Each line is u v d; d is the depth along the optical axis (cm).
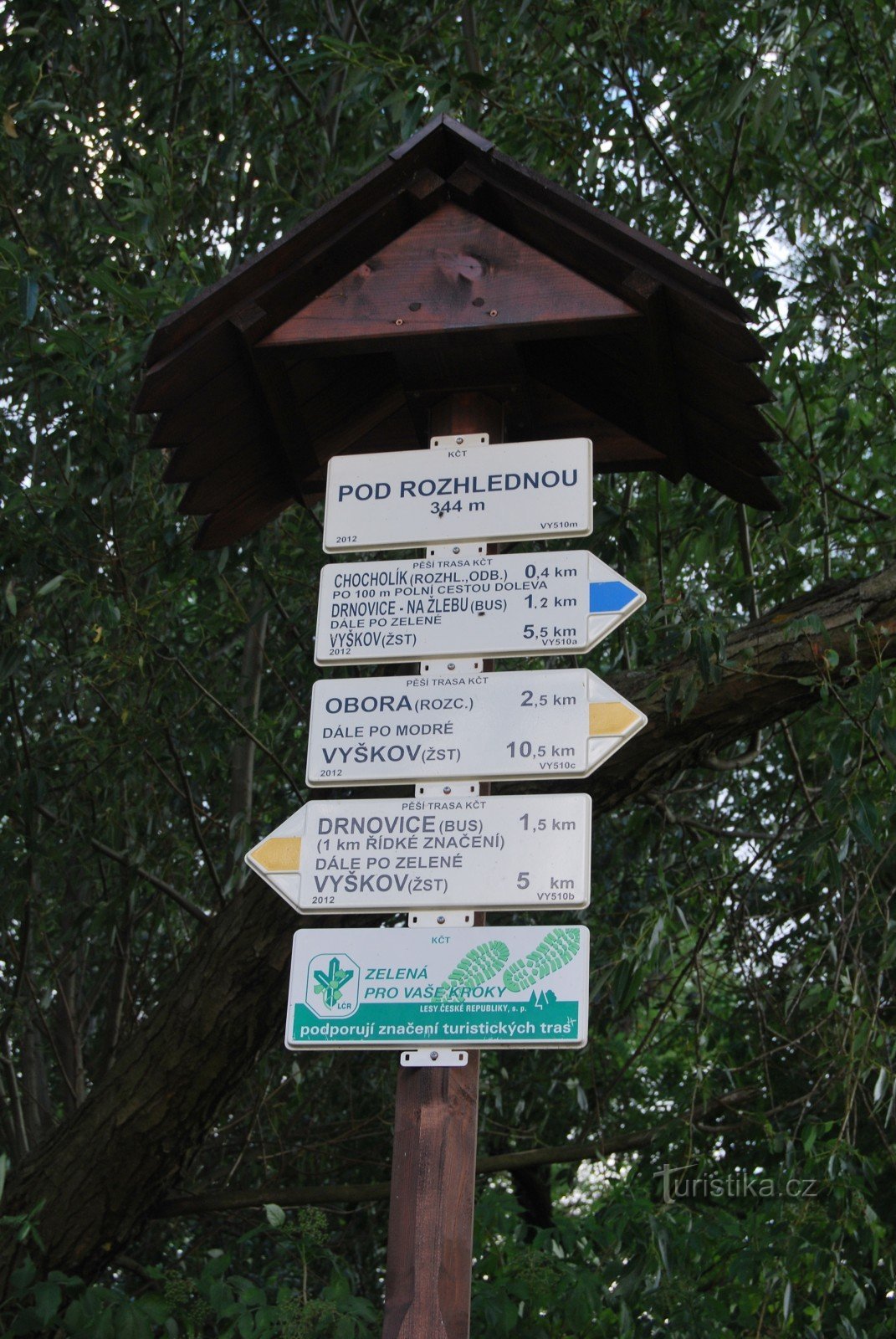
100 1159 456
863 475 598
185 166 629
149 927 745
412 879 282
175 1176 471
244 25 639
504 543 317
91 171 631
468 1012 271
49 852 575
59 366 496
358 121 679
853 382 534
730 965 650
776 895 641
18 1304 439
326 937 280
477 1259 490
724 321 310
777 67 505
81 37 618
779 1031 623
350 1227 701
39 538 529
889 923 487
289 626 644
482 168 328
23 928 598
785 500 530
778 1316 527
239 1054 460
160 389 342
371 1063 721
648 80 560
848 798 423
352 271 334
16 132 549
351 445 403
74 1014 692
